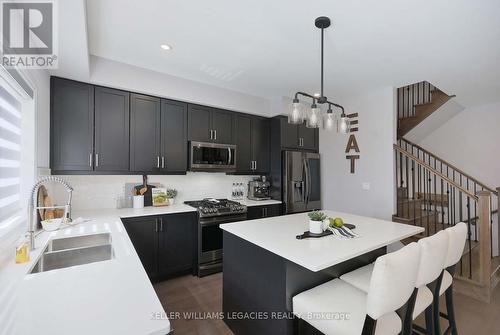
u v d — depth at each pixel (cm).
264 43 234
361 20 196
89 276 115
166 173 314
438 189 487
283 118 404
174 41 231
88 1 174
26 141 191
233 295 206
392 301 115
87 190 296
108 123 276
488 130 437
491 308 248
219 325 216
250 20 197
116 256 143
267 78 321
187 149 332
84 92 263
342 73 305
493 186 430
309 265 131
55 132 247
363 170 386
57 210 234
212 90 346
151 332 75
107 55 260
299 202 409
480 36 218
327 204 441
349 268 194
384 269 111
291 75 312
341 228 190
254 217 367
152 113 305
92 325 78
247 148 392
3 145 165
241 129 385
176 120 323
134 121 292
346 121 230
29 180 191
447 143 486
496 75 309
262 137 410
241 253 196
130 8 182
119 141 282
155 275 286
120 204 313
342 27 205
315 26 204
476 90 367
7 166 171
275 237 180
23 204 187
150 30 213
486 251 262
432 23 199
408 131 446
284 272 154
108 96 277
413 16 190
